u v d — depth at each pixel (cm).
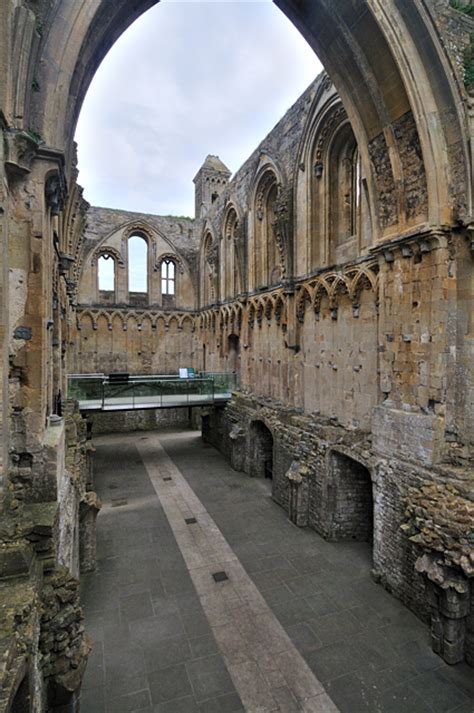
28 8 585
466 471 856
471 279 884
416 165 924
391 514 993
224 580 1062
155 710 676
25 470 596
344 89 1052
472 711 673
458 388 898
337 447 1227
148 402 2134
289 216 1559
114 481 1877
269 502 1622
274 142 1727
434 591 790
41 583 521
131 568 1126
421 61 871
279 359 1738
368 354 1185
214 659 786
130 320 3077
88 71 776
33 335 599
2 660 351
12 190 579
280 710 676
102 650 809
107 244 2995
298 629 870
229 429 2202
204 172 3562
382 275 1060
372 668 762
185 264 3234
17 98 541
